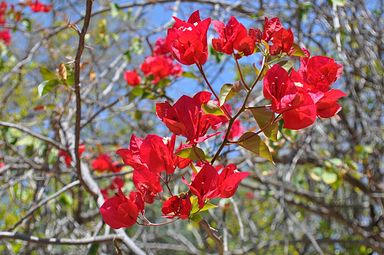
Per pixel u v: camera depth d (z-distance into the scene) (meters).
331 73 1.61
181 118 1.57
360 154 4.19
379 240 4.78
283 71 1.53
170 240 5.86
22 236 2.59
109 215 1.60
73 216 4.61
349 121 4.88
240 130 2.64
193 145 1.58
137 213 1.60
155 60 3.28
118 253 2.22
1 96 5.32
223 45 1.66
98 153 4.40
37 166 3.97
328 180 3.83
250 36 1.68
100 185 4.48
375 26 4.25
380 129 4.53
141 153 1.60
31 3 4.68
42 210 4.31
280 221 5.43
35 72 5.47
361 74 4.18
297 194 4.71
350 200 5.07
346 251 5.30
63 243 2.56
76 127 2.38
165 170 1.61
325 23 4.12
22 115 4.90
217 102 1.69
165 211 1.56
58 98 3.91
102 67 5.45
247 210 5.75
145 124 5.11
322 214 4.77
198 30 1.64
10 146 3.96
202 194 1.53
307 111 1.51
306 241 4.80
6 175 4.42
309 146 4.15
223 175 1.57
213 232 1.73
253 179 4.86
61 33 5.46
